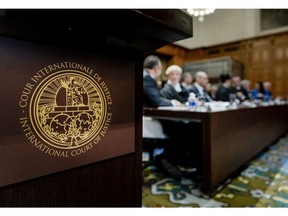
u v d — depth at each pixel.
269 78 7.00
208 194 1.56
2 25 0.45
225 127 1.65
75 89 0.57
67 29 0.55
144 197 1.52
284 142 3.46
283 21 6.66
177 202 1.44
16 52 0.47
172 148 2.15
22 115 0.48
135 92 0.73
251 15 7.18
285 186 1.70
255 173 2.00
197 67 7.34
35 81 0.50
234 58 7.63
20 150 0.48
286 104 3.85
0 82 0.45
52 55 0.52
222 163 1.60
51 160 0.53
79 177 0.59
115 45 0.66
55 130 0.54
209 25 7.95
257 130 2.34
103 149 0.64
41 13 0.46
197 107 1.88
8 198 0.47
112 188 0.67
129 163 0.72
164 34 0.64
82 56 0.58
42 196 0.52
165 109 1.73
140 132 0.76
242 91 4.00
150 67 2.07
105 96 0.63
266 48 7.03
